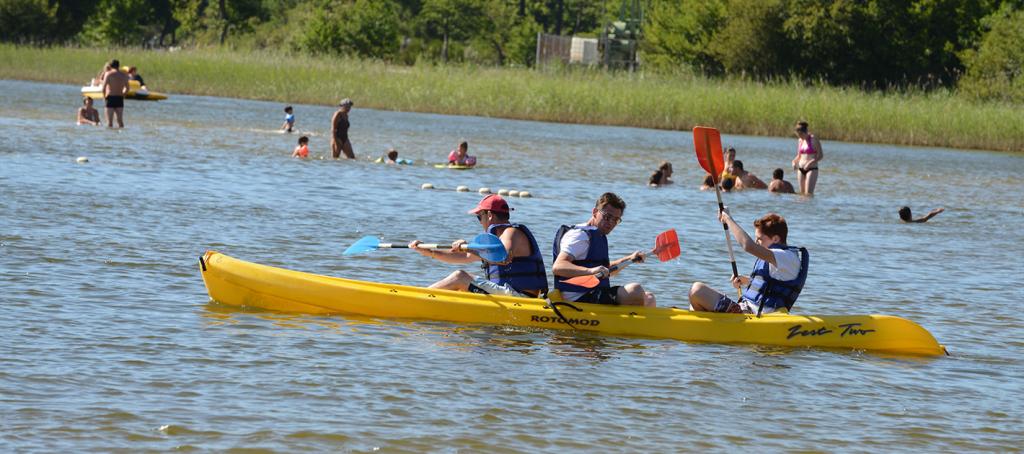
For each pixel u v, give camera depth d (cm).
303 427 1889
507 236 2819
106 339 2389
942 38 18962
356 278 3347
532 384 2223
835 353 2645
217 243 3744
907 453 1917
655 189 6612
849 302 3306
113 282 2998
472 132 10650
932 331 2942
